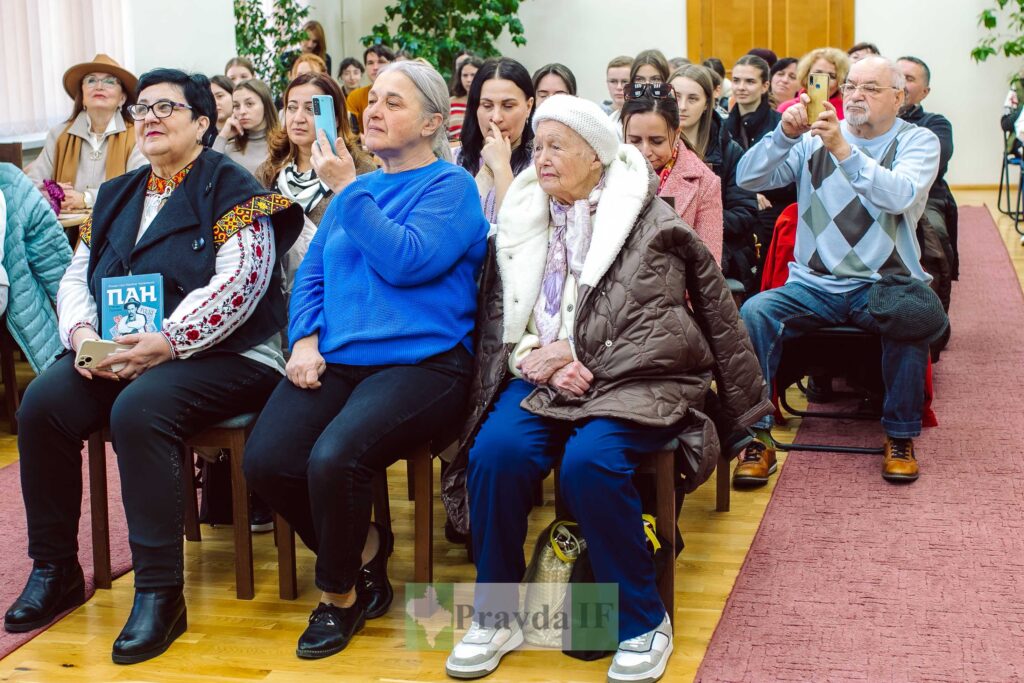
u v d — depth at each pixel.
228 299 2.60
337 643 2.44
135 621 2.46
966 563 2.76
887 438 3.46
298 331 2.60
